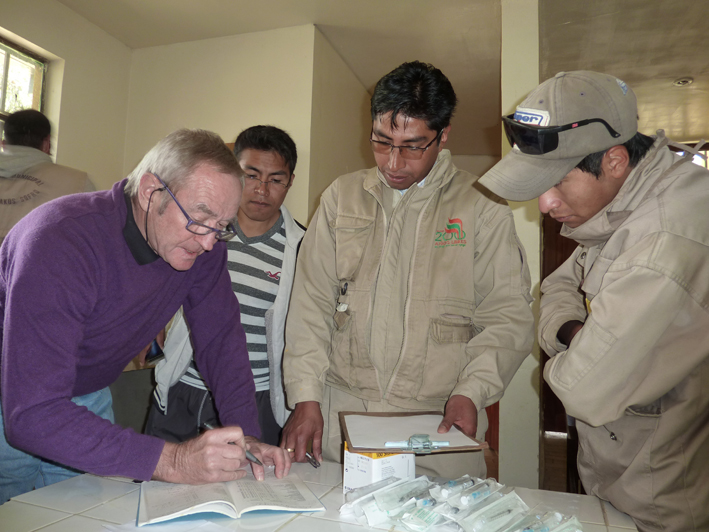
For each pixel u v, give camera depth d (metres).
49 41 3.10
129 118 3.71
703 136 5.34
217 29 3.48
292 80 3.38
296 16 3.30
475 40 3.59
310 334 1.31
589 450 0.97
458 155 6.21
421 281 1.26
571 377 0.88
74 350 0.90
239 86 3.49
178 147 0.96
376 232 1.33
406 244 1.30
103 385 1.21
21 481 1.18
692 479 0.83
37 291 0.85
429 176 1.30
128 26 3.46
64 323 0.88
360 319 1.28
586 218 0.99
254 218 1.71
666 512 0.83
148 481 0.92
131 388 2.32
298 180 3.30
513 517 0.79
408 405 1.23
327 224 1.42
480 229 1.27
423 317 1.24
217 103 3.53
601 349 0.85
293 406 1.24
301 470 1.06
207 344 1.24
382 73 4.15
